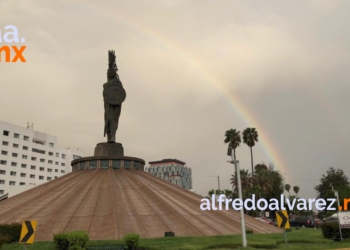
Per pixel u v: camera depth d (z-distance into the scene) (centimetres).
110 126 3681
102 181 3045
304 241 2191
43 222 2170
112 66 3875
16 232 1881
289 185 11388
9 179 10712
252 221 2927
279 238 2255
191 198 3062
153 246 1744
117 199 2575
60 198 2642
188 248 1702
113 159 3459
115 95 3725
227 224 2548
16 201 2783
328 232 2380
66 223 2212
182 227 2295
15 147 11062
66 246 1519
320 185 9475
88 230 2123
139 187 3002
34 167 11706
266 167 9262
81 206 2481
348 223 2330
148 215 2417
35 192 2970
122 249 1656
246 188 8506
